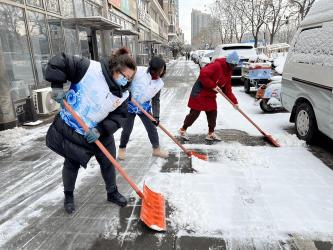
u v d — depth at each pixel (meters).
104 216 2.84
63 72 2.39
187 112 7.31
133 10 23.00
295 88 5.00
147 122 4.11
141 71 3.79
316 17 4.64
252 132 5.41
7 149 4.82
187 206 2.94
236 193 3.17
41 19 7.81
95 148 2.72
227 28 34.66
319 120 4.28
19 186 3.50
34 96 6.70
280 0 19.53
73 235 2.57
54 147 2.63
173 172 3.75
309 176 3.56
